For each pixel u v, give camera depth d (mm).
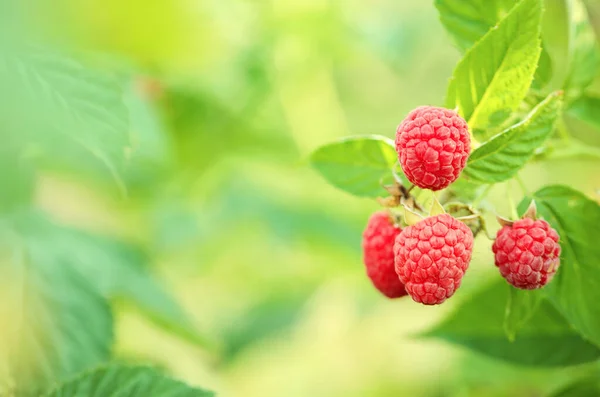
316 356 944
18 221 489
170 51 249
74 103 375
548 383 583
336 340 947
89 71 382
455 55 1032
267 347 926
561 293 439
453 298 561
